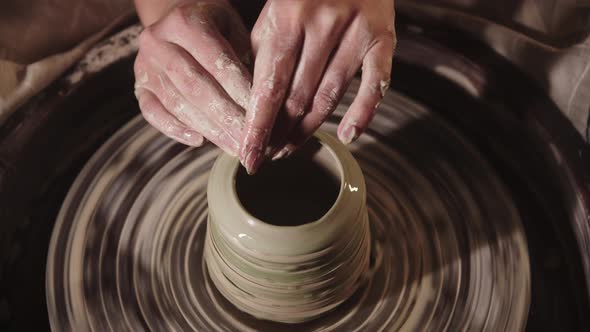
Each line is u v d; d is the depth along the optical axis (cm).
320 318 95
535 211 114
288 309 89
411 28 130
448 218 107
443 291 99
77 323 97
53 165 118
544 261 109
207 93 88
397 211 108
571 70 115
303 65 81
